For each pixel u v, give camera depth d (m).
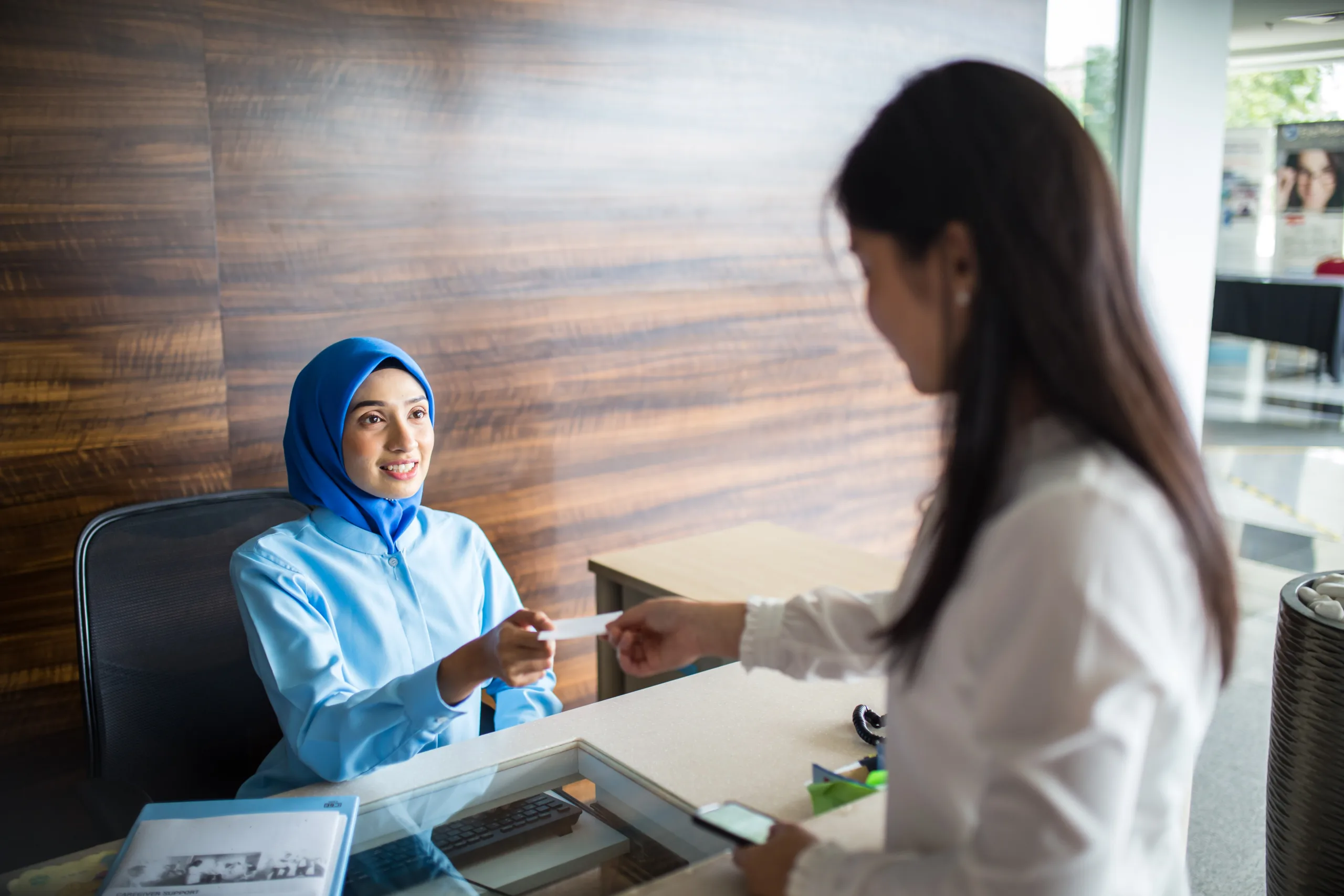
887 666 0.76
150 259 1.95
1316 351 4.46
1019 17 3.27
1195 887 2.07
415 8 2.18
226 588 1.61
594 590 2.66
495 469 2.44
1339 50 4.18
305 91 2.08
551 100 2.39
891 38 2.96
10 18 1.78
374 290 2.21
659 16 2.53
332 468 1.56
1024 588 0.61
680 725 1.31
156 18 1.90
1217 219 4.15
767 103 2.74
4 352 1.84
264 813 1.07
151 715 1.52
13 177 1.81
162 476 2.02
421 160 2.23
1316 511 4.23
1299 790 1.50
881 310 0.71
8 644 1.90
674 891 0.81
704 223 2.69
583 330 2.52
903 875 0.66
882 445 3.18
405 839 1.04
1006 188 0.63
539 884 0.93
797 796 1.12
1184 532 0.62
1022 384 0.66
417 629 1.57
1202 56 3.91
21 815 1.45
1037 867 0.58
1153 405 0.64
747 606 1.05
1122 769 0.58
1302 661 1.48
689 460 2.77
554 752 1.25
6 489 1.87
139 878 0.94
